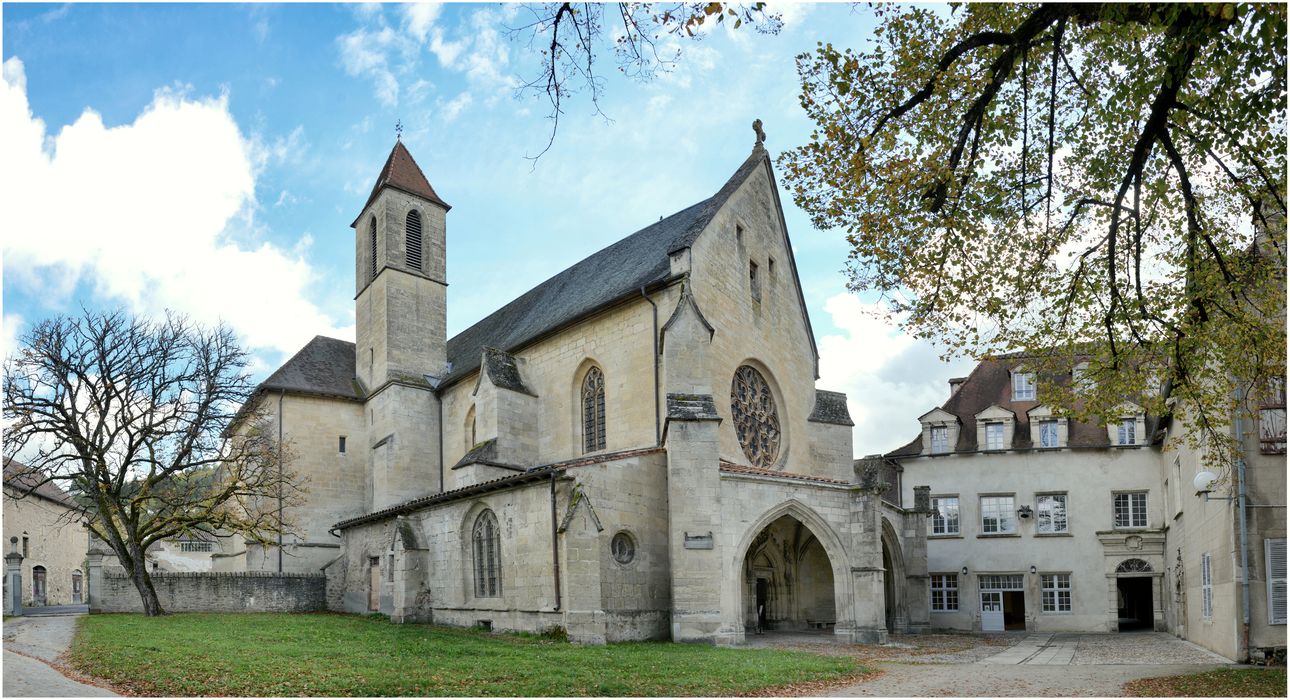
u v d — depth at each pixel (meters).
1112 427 41.88
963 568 42.59
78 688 15.00
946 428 44.19
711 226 31.28
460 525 30.09
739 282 32.62
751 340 32.88
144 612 32.75
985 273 20.03
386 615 33.69
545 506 25.92
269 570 40.84
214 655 18.52
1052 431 42.72
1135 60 17.30
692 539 25.36
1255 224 19.19
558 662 18.98
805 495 27.59
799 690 16.98
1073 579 41.09
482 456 32.66
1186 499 32.78
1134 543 40.31
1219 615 26.45
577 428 33.16
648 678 17.20
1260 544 24.02
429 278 45.16
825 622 32.25
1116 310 19.81
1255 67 15.94
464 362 43.62
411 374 43.34
